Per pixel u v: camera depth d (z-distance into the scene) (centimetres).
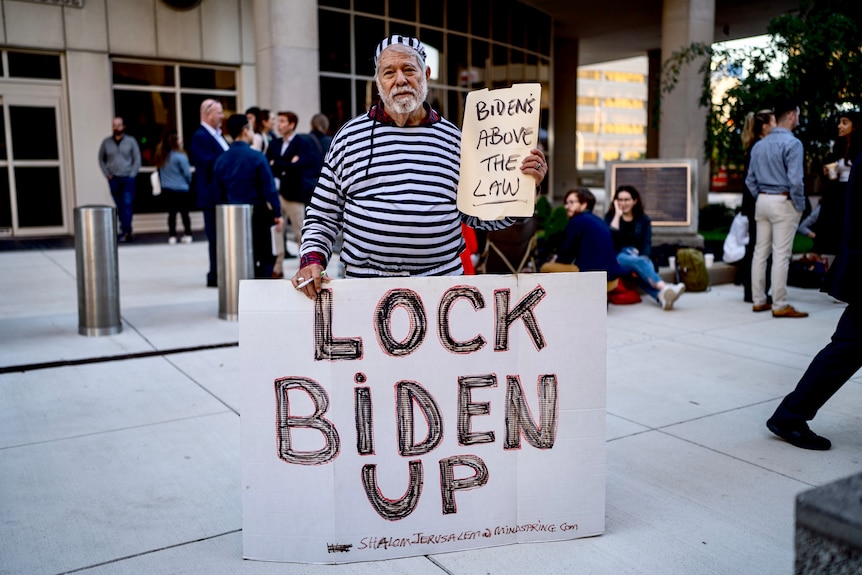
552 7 1997
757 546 296
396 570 279
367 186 287
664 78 1450
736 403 477
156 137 1450
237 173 795
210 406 467
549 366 291
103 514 325
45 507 331
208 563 285
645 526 313
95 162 1372
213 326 668
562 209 909
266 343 277
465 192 277
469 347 286
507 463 293
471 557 289
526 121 268
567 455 296
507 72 1917
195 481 359
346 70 1455
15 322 680
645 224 806
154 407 465
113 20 1355
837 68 1078
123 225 1286
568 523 300
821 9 1155
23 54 1306
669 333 664
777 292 716
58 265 1021
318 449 281
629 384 518
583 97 9775
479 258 780
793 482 358
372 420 282
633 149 10419
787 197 688
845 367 384
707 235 1184
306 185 923
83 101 1346
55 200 1372
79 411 457
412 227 285
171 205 1259
